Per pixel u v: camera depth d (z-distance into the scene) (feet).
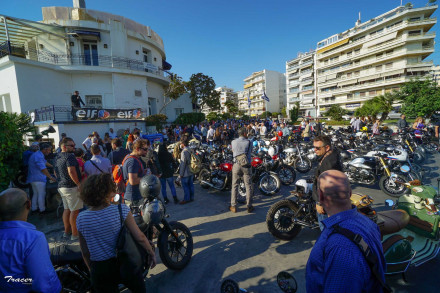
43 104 58.70
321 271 3.72
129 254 6.23
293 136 42.60
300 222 11.64
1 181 15.66
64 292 7.55
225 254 11.22
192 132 59.31
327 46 176.45
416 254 9.39
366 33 151.23
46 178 18.07
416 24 125.90
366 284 3.41
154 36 90.58
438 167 25.26
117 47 71.87
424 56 135.85
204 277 9.66
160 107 92.38
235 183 16.31
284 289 7.12
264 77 268.21
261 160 20.74
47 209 17.49
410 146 28.73
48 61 67.72
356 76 160.86
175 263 9.93
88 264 6.39
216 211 16.72
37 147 17.11
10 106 58.08
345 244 3.52
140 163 11.93
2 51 53.98
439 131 38.52
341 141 35.14
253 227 13.87
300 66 212.23
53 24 64.39
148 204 8.68
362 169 19.61
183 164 18.29
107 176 6.39
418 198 10.26
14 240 4.80
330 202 4.10
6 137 16.16
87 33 67.05
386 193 18.40
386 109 91.35
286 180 22.31
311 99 202.49
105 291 6.35
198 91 142.10
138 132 26.66
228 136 60.29
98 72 67.36
